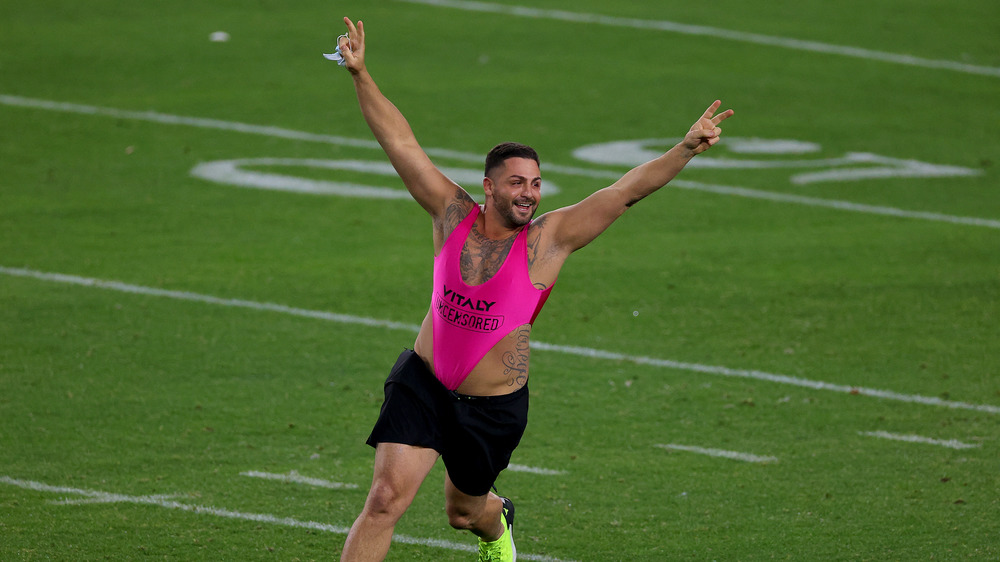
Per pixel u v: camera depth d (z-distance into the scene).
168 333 33.00
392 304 36.31
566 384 30.30
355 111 60.81
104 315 34.22
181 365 30.66
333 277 38.69
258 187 48.97
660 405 29.03
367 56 69.69
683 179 52.38
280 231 43.62
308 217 45.50
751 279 39.72
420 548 21.45
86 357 30.92
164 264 39.31
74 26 73.06
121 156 52.06
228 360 31.16
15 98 59.50
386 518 17.20
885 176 53.50
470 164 52.72
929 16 84.06
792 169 54.25
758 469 25.36
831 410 28.94
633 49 73.69
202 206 46.16
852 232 45.66
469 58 70.31
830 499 23.84
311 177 50.84
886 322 35.75
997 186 52.53
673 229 45.53
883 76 70.62
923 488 24.45
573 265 40.81
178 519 22.17
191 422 27.08
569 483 24.44
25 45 68.62
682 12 82.50
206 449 25.61
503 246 17.72
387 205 47.59
